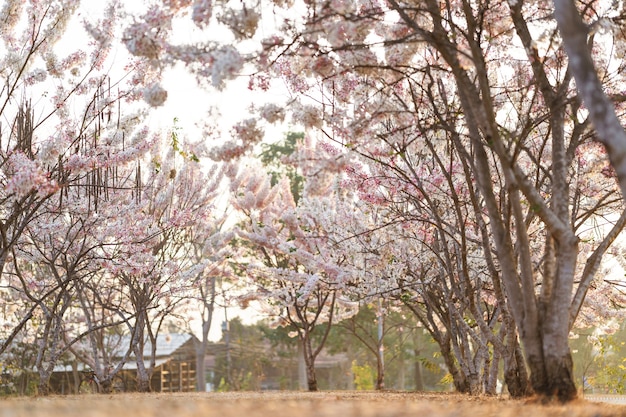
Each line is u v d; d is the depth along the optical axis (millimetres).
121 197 21422
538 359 9617
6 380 28625
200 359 43281
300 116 11367
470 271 19078
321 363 63000
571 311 10586
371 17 9758
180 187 24000
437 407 7738
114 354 33219
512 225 16375
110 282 26688
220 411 6203
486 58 13578
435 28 10055
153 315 26703
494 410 7453
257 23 9297
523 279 9758
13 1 14922
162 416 5570
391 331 50531
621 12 11047
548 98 10461
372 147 15312
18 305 26141
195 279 24672
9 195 15289
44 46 15234
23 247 20484
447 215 18000
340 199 23672
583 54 6527
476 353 20156
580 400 9359
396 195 17688
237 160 10703
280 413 5984
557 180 10086
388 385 59531
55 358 20078
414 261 19906
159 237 23562
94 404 8312
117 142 17109
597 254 10727
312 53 10148
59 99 16891
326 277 25016
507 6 12117
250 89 10703
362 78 12188
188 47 9242
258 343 58156
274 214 27672
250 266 26125
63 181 15672
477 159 10305
